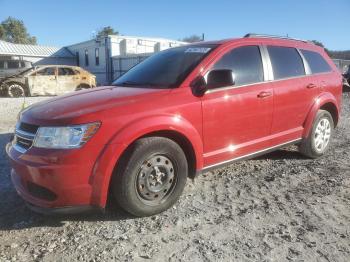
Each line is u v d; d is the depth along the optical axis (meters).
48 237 3.34
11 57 33.09
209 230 3.43
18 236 3.36
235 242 3.22
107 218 3.68
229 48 4.41
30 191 3.48
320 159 5.71
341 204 4.01
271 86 4.72
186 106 3.81
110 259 2.99
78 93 4.20
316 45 6.01
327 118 5.77
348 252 3.07
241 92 4.34
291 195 4.25
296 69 5.24
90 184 3.28
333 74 5.93
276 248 3.12
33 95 18.69
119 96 3.72
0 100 16.38
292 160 5.63
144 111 3.54
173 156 3.71
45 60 35.16
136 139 3.51
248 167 5.28
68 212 3.30
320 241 3.24
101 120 3.30
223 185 4.56
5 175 4.98
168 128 3.63
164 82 4.15
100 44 32.28
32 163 3.26
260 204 4.00
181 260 2.96
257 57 4.71
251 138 4.57
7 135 7.66
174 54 4.71
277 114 4.83
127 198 3.47
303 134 5.38
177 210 3.85
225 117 4.18
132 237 3.32
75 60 36.69
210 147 4.11
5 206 3.99
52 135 3.26
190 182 4.65
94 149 3.25
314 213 3.78
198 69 4.08
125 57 29.91
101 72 32.88
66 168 3.18
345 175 4.94
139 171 3.52
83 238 3.31
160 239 3.28
